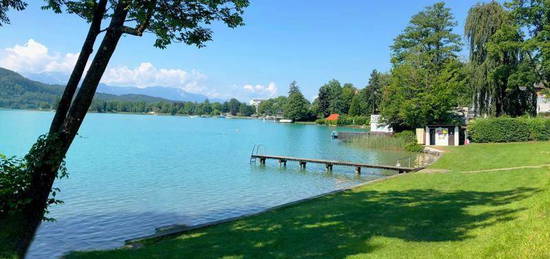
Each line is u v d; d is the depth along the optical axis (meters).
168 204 17.30
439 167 23.64
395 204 12.44
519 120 38.34
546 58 35.84
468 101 44.97
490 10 40.94
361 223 9.98
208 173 26.98
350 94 132.38
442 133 42.31
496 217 9.09
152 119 154.38
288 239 8.94
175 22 8.28
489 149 32.50
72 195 18.69
